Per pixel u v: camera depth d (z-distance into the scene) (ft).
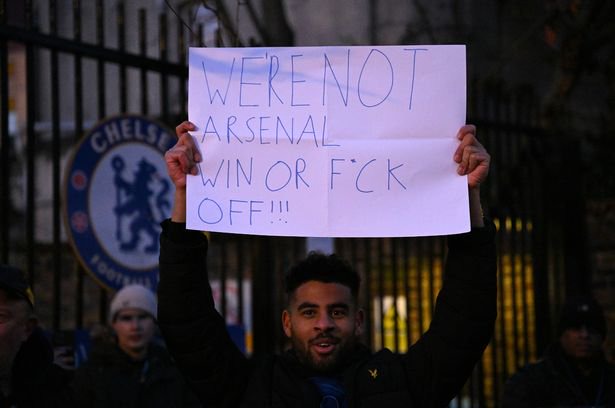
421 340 10.18
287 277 10.12
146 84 18.11
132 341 15.81
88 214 16.56
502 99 25.14
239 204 9.77
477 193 9.90
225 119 9.92
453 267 10.05
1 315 10.16
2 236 15.48
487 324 9.96
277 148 9.84
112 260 16.85
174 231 9.86
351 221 9.70
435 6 37.91
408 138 9.81
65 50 16.63
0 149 15.70
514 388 16.62
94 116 32.37
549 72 36.01
